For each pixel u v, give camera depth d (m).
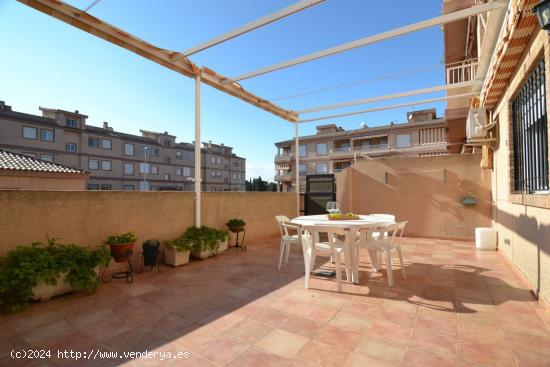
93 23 3.46
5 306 2.72
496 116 5.02
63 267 2.97
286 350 2.01
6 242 2.92
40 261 2.86
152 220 4.46
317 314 2.63
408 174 7.22
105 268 3.73
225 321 2.48
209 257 5.05
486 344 2.07
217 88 5.52
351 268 3.80
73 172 13.14
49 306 2.81
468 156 6.58
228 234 5.59
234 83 5.50
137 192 4.26
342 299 3.02
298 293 3.21
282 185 38.22
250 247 6.04
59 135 27.28
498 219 5.40
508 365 1.81
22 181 11.69
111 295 3.14
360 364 1.83
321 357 1.92
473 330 2.30
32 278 2.69
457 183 6.66
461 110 7.49
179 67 4.66
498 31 3.79
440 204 6.83
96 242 3.73
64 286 3.06
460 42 7.36
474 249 5.65
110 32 3.64
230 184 49.16
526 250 3.43
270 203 7.52
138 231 4.25
